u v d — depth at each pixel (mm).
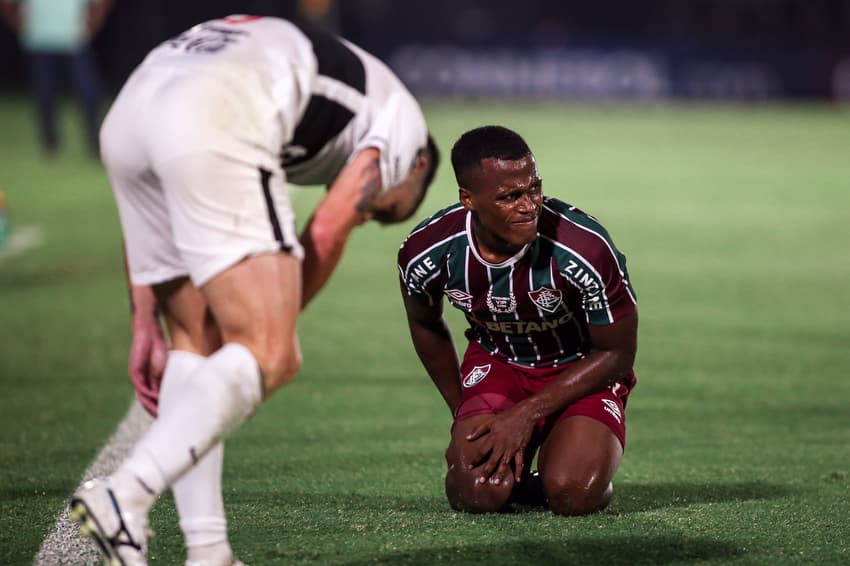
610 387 13398
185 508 10094
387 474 14961
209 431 9203
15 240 35938
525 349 13391
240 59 9977
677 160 62844
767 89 100500
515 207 11398
